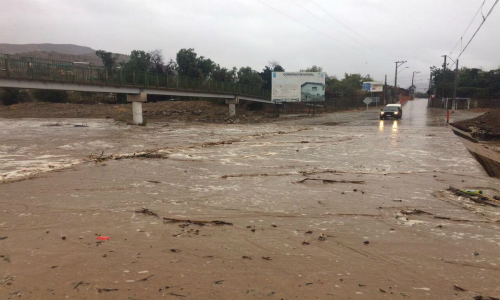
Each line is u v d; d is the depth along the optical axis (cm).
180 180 972
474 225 602
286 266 444
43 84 2636
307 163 1261
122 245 513
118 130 2897
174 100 6588
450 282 402
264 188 874
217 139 2200
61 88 2759
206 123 3909
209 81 4625
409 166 1192
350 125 3428
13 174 1066
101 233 565
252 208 700
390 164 1233
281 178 997
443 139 2086
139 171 1108
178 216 651
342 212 675
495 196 785
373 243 520
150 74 3650
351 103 7975
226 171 1107
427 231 571
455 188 859
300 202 744
